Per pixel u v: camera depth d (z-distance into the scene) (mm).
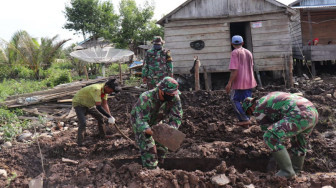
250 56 5359
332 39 15141
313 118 3539
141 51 30625
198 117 6461
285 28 10664
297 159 4035
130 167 3924
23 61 19516
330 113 6000
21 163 4812
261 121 3826
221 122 5961
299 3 15203
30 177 4531
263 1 10648
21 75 19312
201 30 11055
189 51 11164
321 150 4598
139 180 3762
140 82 13211
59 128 6746
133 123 3953
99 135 5805
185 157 4719
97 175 4062
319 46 12133
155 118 4105
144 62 6902
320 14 15055
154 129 3750
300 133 3889
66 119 7266
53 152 5195
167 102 3977
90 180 4016
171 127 3732
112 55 18797
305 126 3533
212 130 5613
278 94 3734
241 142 4766
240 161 4609
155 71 6766
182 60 11227
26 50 18906
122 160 4812
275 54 10781
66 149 5270
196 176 3752
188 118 6457
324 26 15141
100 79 12289
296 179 3781
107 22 30312
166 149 4398
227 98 7363
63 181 4102
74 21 29828
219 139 5473
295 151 4023
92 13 29969
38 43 21609
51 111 7941
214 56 11062
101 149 5180
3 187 4066
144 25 30797
